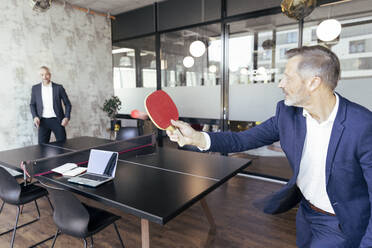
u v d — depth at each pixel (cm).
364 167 92
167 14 468
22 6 411
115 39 556
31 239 237
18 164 236
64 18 470
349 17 307
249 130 127
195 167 219
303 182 117
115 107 531
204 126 451
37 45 433
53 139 465
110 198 156
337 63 93
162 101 102
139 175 200
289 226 255
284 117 113
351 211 102
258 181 382
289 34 350
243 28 389
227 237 237
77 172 202
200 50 425
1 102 396
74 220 164
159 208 141
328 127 100
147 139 312
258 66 382
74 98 496
